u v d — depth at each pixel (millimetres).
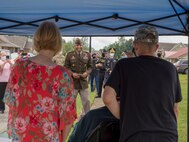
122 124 2467
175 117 2568
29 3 3811
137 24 4961
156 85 2479
